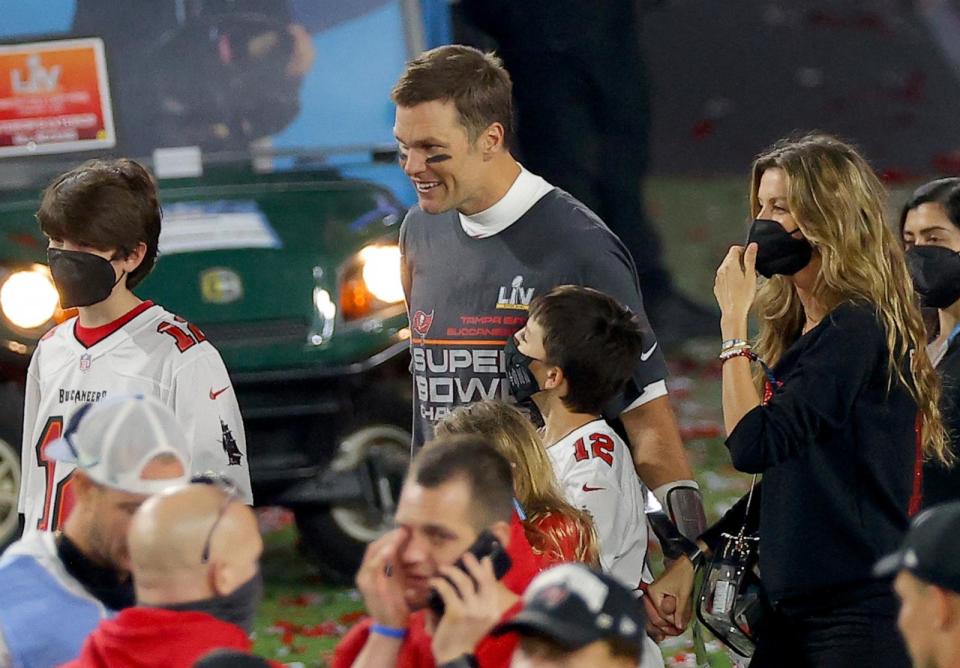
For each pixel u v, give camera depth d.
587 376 15.66
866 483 14.84
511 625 9.90
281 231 26.92
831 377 14.65
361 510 27.38
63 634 12.84
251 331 26.34
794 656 15.38
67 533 12.98
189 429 16.33
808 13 79.31
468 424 14.84
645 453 16.75
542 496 14.64
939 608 10.09
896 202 56.38
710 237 56.34
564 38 40.81
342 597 27.30
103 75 27.94
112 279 16.14
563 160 41.66
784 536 14.98
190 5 28.28
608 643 9.78
